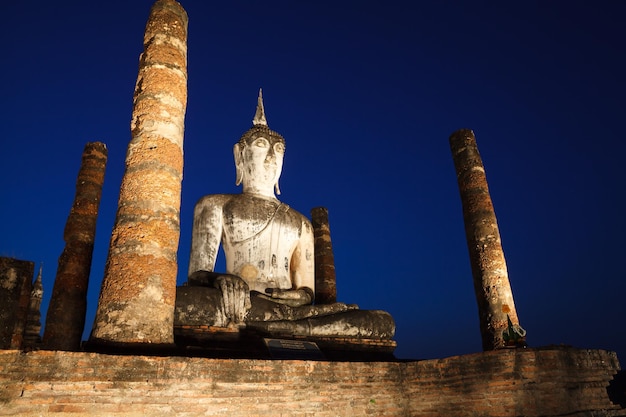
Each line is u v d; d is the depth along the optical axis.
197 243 11.83
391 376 7.89
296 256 12.79
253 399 6.80
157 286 8.06
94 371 6.12
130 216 8.40
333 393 7.36
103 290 7.97
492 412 7.18
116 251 8.17
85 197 14.29
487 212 14.16
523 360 7.20
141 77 9.52
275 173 13.27
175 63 9.71
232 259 11.91
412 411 7.77
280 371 7.11
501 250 13.79
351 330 10.34
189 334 9.22
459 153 15.22
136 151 8.88
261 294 10.95
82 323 13.12
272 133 13.55
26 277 13.76
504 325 12.76
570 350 7.44
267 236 12.11
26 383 5.80
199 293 9.57
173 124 9.27
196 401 6.47
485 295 13.27
